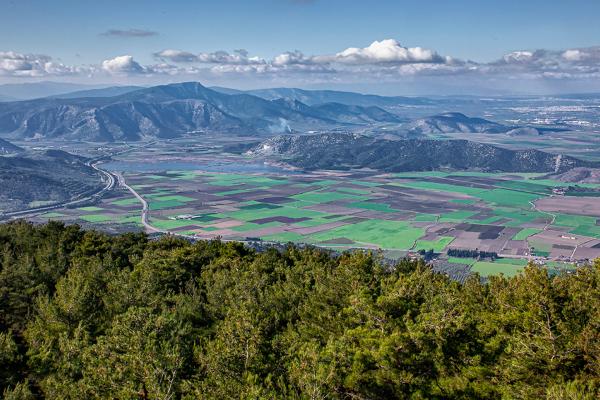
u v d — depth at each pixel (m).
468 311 40.06
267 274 62.34
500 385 32.16
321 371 31.44
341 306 44.69
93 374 34.53
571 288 36.75
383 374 32.47
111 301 51.31
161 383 33.00
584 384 29.34
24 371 39.78
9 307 57.19
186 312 50.31
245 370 33.91
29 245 86.00
